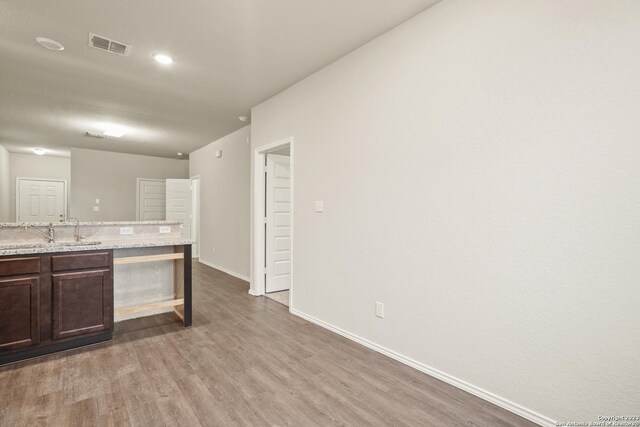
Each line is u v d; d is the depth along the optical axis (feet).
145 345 9.11
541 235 5.79
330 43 9.06
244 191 17.70
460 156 6.94
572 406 5.46
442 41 7.24
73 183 22.91
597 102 5.20
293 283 11.88
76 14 7.71
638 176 4.85
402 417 6.00
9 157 25.46
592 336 5.26
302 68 10.58
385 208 8.54
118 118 15.97
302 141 11.43
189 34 8.59
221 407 6.27
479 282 6.64
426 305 7.61
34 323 8.18
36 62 10.16
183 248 10.68
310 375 7.51
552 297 5.67
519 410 6.03
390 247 8.42
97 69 10.66
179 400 6.48
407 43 7.98
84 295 8.90
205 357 8.39
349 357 8.43
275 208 14.75
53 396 6.56
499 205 6.33
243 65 10.37
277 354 8.59
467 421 5.89
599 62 5.18
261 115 13.73
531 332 5.92
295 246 11.78
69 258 8.66
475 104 6.68
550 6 5.67
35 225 9.52
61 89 12.34
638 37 4.84
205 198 22.58
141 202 25.44
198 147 22.90
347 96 9.66
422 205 7.67
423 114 7.63
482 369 6.59
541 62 5.78
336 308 10.06
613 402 5.08
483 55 6.54
